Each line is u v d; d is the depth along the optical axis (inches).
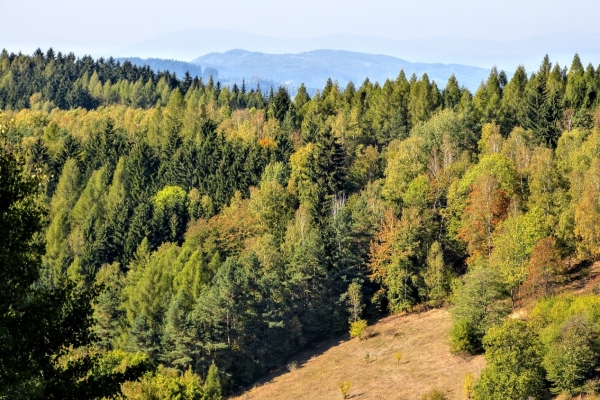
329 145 4665.4
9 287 703.1
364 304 3408.0
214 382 2682.1
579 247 2819.9
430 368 2576.3
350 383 2613.2
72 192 5639.8
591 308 2165.4
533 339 2042.3
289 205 4522.6
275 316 3230.8
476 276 2630.4
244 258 3570.4
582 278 2760.8
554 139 4598.9
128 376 811.4
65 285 792.9
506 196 3383.4
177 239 4749.0
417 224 3437.5
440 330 2992.1
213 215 4845.0
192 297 3390.7
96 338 796.0
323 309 3417.8
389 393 2409.0
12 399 638.5
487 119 5187.0
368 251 3676.2
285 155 5482.3
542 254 2647.6
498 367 1996.8
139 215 4726.9
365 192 4311.0
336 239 3681.1
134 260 4458.7
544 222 2888.8
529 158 3858.3
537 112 4909.0
